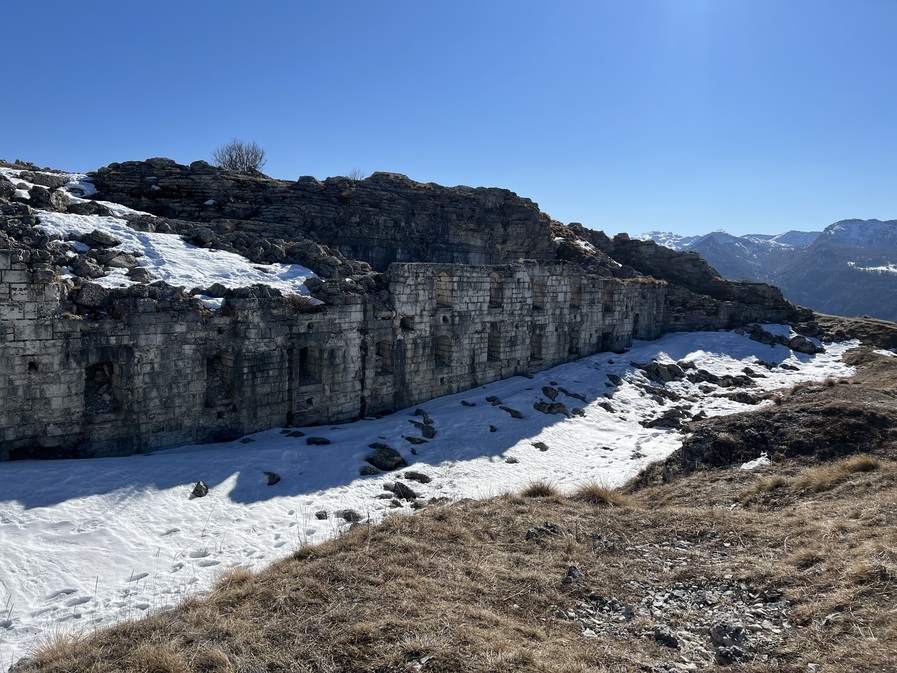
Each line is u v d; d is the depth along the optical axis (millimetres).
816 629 9398
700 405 31750
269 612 11008
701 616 10656
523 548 14289
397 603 11109
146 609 11922
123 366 19312
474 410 27797
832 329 47938
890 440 20344
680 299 48812
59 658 9844
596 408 30219
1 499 14984
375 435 23391
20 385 17531
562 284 36719
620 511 17172
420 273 28016
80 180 30312
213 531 15422
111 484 16500
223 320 21531
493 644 9641
